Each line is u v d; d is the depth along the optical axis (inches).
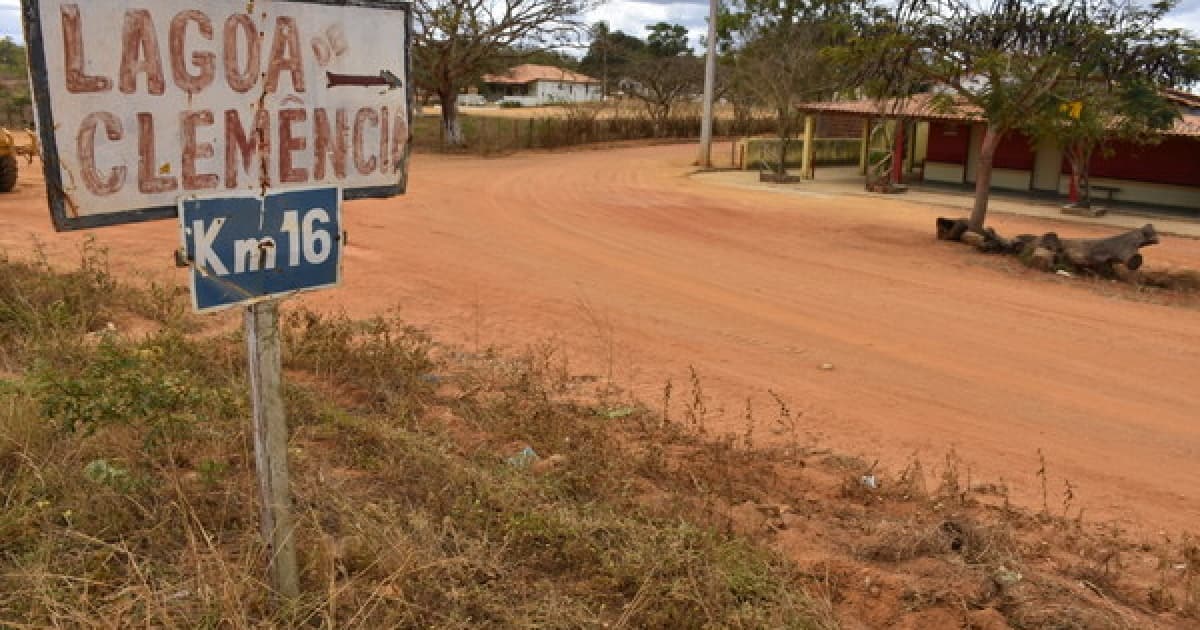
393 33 138.7
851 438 272.8
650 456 224.1
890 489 227.3
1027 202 966.4
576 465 210.2
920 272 551.2
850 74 699.4
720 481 220.5
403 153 142.8
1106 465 261.9
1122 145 950.4
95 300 342.6
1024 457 265.0
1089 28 566.9
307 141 131.3
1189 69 562.3
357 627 132.4
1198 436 290.2
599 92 3777.1
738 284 495.2
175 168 118.8
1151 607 172.2
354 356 283.4
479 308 412.8
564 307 422.9
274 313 126.8
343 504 165.6
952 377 342.6
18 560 141.6
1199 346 403.5
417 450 202.5
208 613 128.7
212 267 119.6
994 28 600.7
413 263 506.0
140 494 167.8
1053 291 511.5
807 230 708.7
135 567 131.3
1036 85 606.9
